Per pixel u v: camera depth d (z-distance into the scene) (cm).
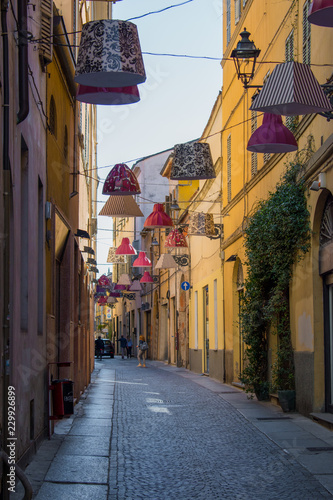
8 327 629
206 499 685
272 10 1477
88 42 738
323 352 1182
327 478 770
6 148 635
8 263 629
